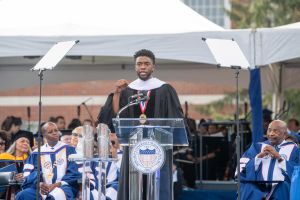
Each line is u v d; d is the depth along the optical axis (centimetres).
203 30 2048
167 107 1641
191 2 5119
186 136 1488
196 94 5097
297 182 1666
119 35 2014
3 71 3059
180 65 3009
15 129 2569
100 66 3048
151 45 2012
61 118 2620
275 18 4584
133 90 1647
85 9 2184
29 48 2028
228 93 4822
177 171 2162
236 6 5000
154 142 1464
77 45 2020
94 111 4922
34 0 2231
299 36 1955
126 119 1474
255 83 1984
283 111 2791
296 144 1877
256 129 1994
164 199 1476
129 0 2248
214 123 2538
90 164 1722
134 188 1471
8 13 2189
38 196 1638
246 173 1803
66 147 1927
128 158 1555
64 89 4969
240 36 1978
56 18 2147
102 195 1567
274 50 1966
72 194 1856
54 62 1652
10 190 1962
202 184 2469
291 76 2911
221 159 2623
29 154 2078
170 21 2162
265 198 1780
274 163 1794
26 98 4966
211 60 1997
